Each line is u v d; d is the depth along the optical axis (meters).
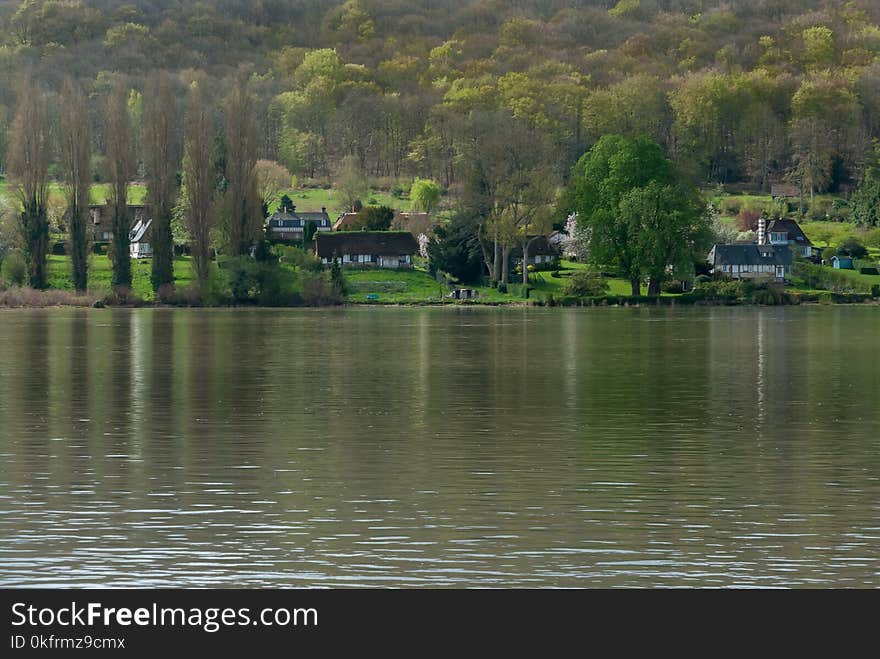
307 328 185.62
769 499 59.50
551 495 60.25
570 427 81.31
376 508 57.56
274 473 65.56
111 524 54.81
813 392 101.00
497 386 105.00
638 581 48.00
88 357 132.00
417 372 116.69
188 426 81.50
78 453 71.38
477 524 54.81
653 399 96.25
